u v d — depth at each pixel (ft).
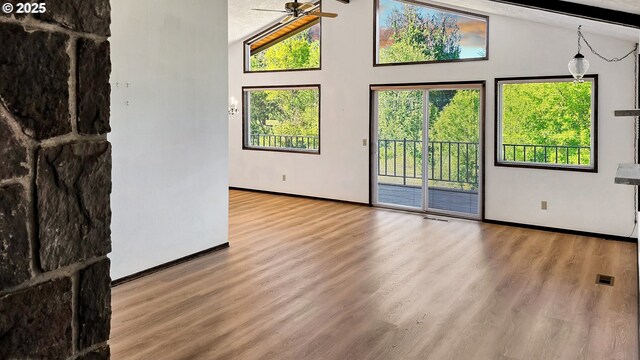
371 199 25.32
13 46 2.76
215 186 16.70
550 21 18.40
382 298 12.28
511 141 21.09
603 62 18.47
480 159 21.79
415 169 24.07
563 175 19.63
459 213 22.75
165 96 14.69
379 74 24.44
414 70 23.31
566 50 19.25
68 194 3.13
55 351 3.10
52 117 2.99
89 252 3.29
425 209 23.84
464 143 22.47
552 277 13.99
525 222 20.67
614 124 18.43
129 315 11.18
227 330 10.39
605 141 18.65
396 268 14.80
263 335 10.15
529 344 9.78
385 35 24.50
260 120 29.73
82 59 3.16
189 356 9.21
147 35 13.99
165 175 14.80
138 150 13.93
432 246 17.44
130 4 13.44
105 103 3.33
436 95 23.15
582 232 19.30
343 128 25.94
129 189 13.73
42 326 3.01
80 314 3.26
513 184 20.88
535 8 13.44
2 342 2.80
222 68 16.74
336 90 26.00
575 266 15.08
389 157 24.81
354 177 25.80
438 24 22.81
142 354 9.27
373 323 10.77
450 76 22.30
